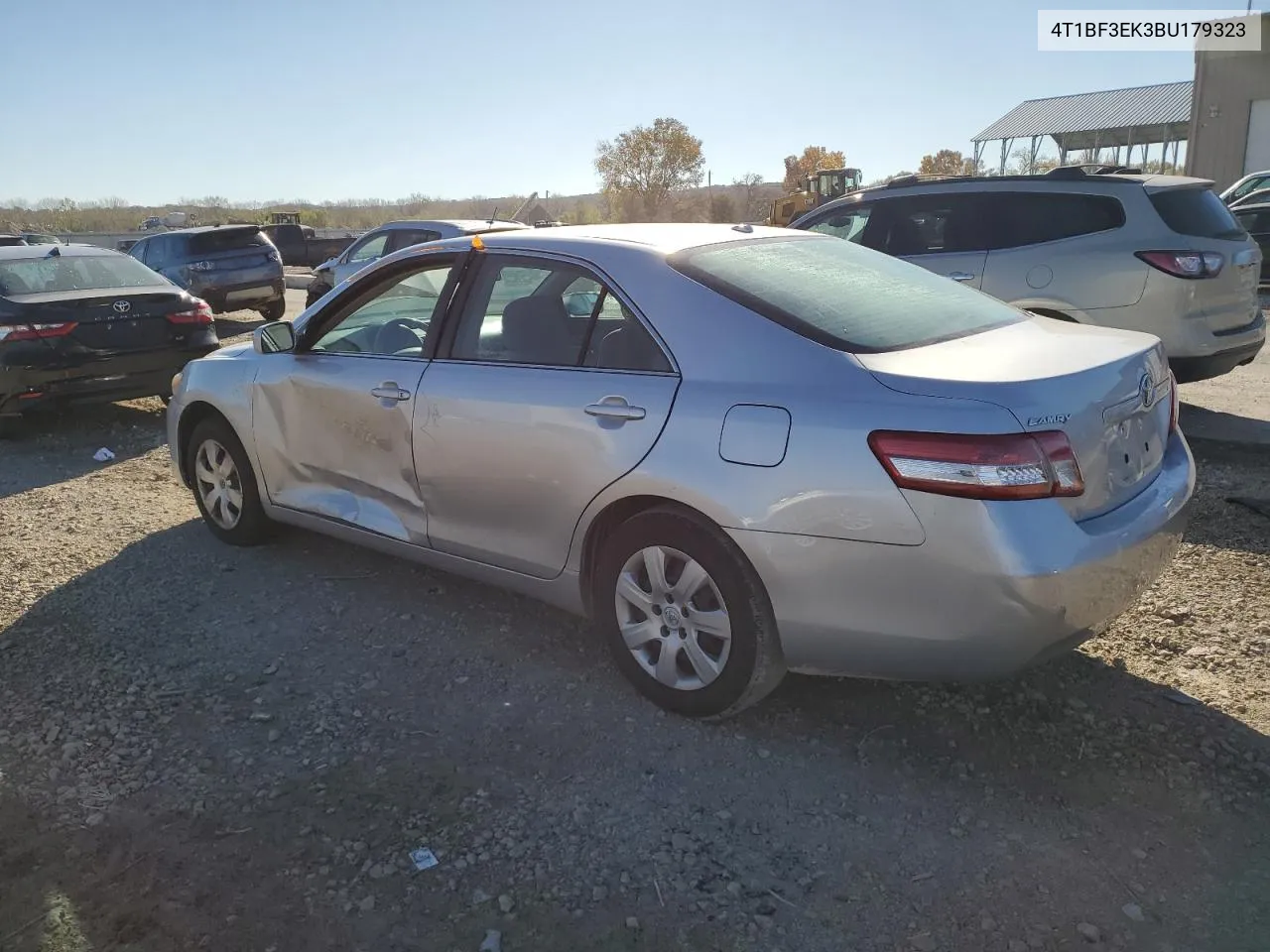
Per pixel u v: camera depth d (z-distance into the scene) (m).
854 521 2.86
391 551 4.34
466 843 2.84
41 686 3.78
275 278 16.03
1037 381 2.85
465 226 11.13
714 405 3.14
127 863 2.78
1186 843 2.76
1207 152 25.83
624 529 3.41
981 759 3.18
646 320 3.39
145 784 3.14
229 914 2.58
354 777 3.16
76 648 4.10
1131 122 31.42
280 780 3.15
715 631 3.24
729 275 3.42
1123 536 2.93
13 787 3.14
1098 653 3.84
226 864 2.77
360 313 4.48
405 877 2.71
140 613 4.44
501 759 3.25
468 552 3.95
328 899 2.63
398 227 11.57
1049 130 33.44
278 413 4.66
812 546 2.94
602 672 3.81
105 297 8.12
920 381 2.87
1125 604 3.06
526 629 4.21
